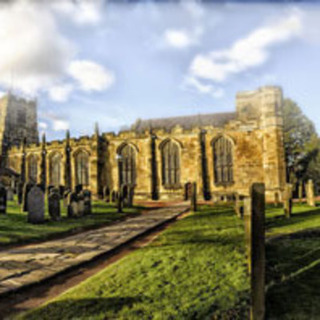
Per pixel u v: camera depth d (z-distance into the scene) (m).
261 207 3.49
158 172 33.25
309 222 10.09
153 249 7.47
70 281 5.65
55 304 4.26
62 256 7.25
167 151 33.38
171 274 5.26
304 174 36.03
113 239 9.37
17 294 4.95
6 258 7.06
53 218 13.31
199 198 30.64
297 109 38.41
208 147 31.73
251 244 3.44
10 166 41.34
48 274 5.78
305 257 5.73
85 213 15.96
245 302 3.93
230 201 24.80
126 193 21.50
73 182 36.38
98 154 34.56
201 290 4.45
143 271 5.55
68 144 37.06
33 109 55.47
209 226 10.77
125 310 3.92
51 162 38.50
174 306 3.96
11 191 22.75
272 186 27.97
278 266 5.31
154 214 17.16
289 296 4.07
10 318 3.96
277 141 28.33
